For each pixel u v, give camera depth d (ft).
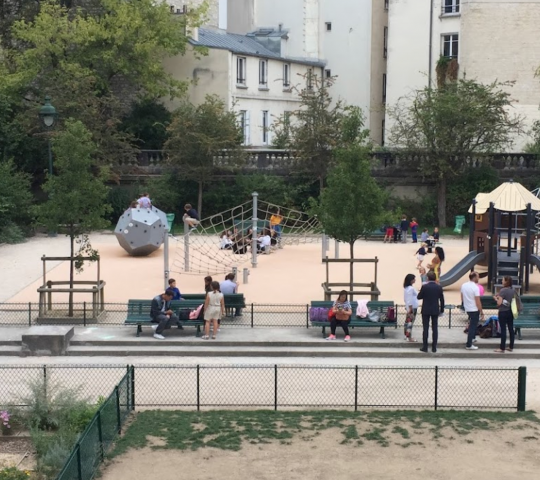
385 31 215.31
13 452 52.01
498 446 52.42
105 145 153.79
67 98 151.84
